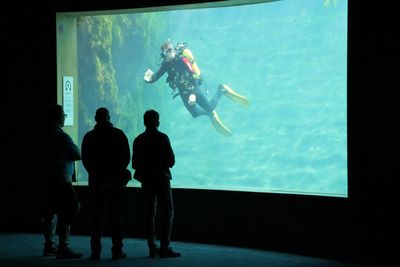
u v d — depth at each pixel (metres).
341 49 36.81
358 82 7.50
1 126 10.02
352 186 7.59
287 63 38.31
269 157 38.03
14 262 7.30
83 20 16.23
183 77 25.20
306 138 37.53
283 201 8.30
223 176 36.91
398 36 7.21
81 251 8.17
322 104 37.50
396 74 7.23
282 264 7.29
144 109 29.34
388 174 7.31
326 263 7.36
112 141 7.48
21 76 9.89
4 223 10.08
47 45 9.74
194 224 9.02
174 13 37.09
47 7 9.70
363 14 7.43
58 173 7.50
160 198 7.67
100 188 7.46
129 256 7.79
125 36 25.70
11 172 10.00
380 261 7.39
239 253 8.04
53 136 7.55
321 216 7.94
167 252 7.70
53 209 7.52
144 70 26.88
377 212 7.41
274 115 38.34
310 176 36.97
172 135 35.41
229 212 8.77
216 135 36.38
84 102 17.38
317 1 37.25
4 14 9.90
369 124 7.44
